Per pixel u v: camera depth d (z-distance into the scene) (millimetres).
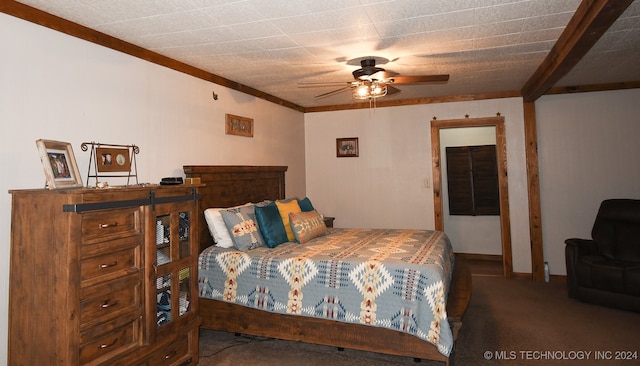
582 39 2545
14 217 1972
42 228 1893
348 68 3676
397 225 5441
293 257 2895
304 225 3553
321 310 2703
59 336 1835
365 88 3232
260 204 3789
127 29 2602
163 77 3178
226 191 3781
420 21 2582
